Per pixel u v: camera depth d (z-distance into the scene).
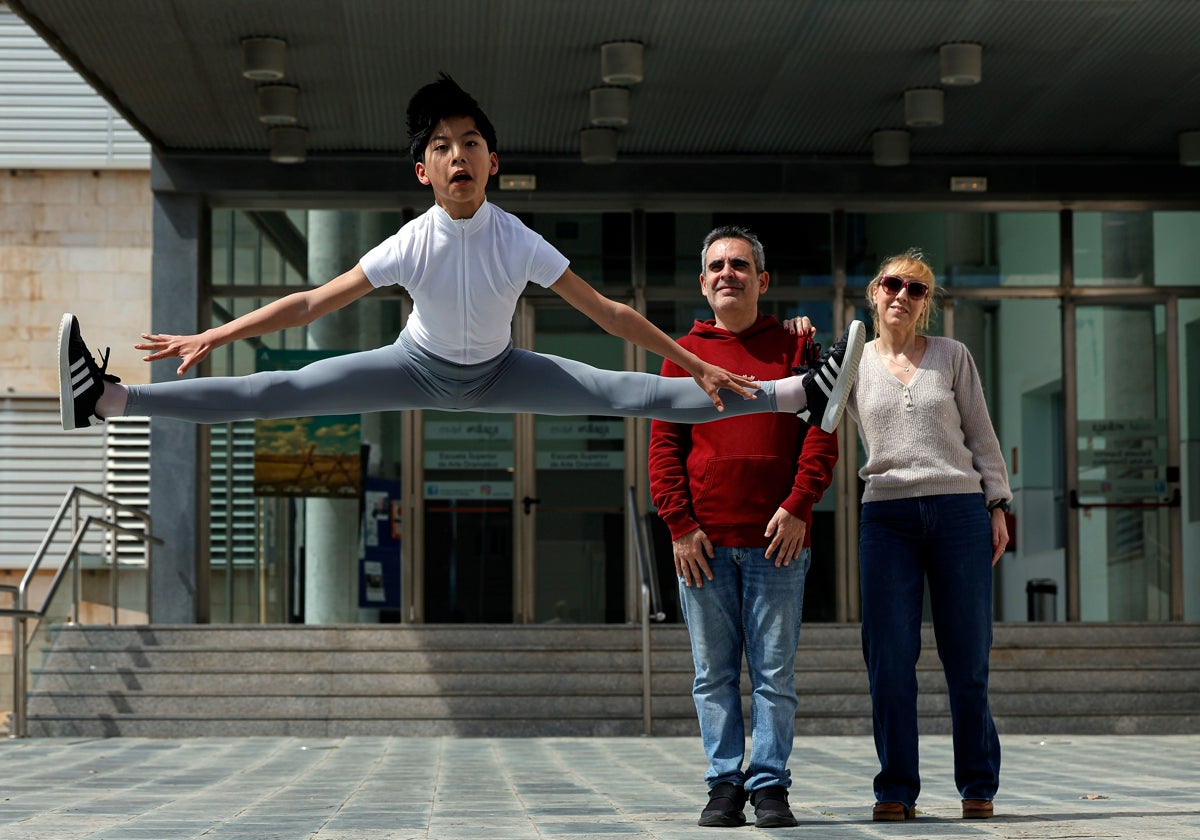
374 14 9.70
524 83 11.04
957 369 5.03
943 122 11.78
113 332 16.17
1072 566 12.84
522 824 4.86
